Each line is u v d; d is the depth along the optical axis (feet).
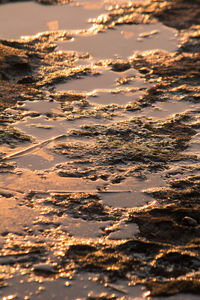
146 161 25.43
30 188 22.57
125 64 39.09
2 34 43.55
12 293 16.15
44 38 43.39
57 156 25.58
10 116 29.81
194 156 26.20
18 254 18.03
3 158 25.02
